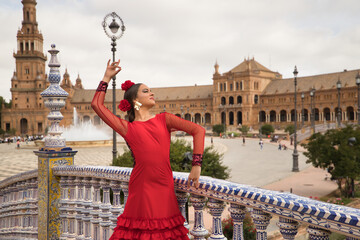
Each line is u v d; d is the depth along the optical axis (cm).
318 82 11388
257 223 221
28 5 13475
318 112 11531
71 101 14762
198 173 243
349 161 2203
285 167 3791
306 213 179
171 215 249
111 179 354
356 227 157
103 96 274
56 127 464
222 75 12988
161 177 249
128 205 257
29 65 13488
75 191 439
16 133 13238
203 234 275
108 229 382
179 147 1536
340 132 2347
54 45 456
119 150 5391
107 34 1441
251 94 12238
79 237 425
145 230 244
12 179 553
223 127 10931
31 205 511
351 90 10069
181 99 14175
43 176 454
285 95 11862
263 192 212
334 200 2241
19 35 13462
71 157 471
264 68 13238
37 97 13312
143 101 270
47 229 448
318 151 2341
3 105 13488
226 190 233
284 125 11769
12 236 553
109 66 281
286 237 203
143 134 249
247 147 6425
